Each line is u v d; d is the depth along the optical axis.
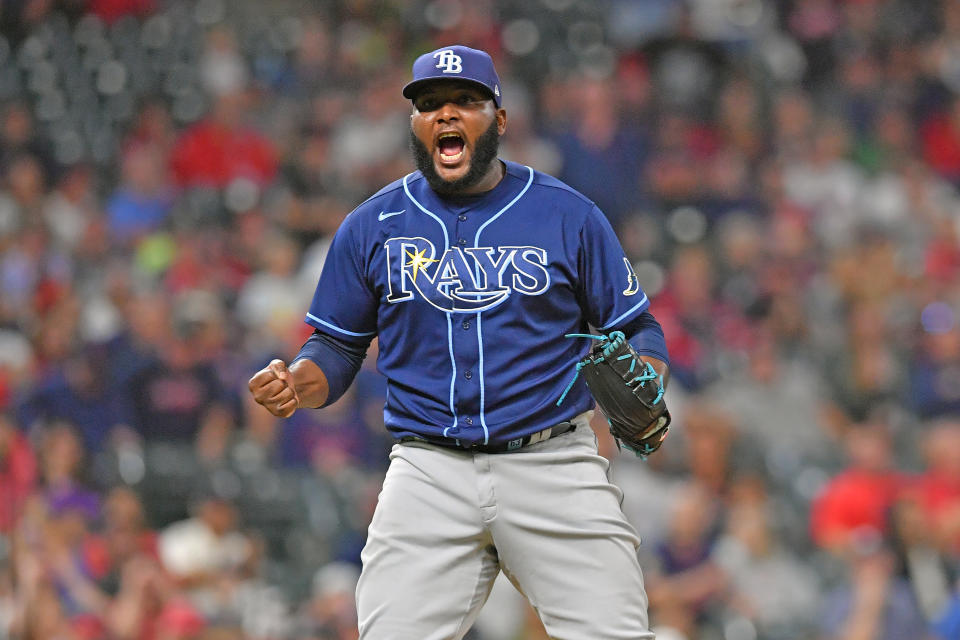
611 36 59.69
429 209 12.18
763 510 29.88
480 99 11.94
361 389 35.03
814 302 44.66
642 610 11.88
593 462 12.07
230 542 28.92
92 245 41.00
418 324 11.95
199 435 33.28
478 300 11.82
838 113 57.75
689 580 28.42
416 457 12.02
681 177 49.62
